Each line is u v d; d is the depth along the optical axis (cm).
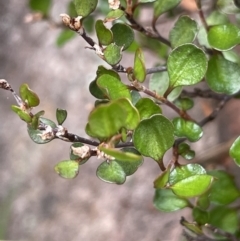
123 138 12
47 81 49
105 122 12
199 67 15
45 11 28
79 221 43
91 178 44
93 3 14
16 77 51
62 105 47
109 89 14
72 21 14
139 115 13
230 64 17
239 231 20
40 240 44
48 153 47
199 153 35
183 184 14
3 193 48
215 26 16
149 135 14
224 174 19
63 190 45
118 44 15
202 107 32
